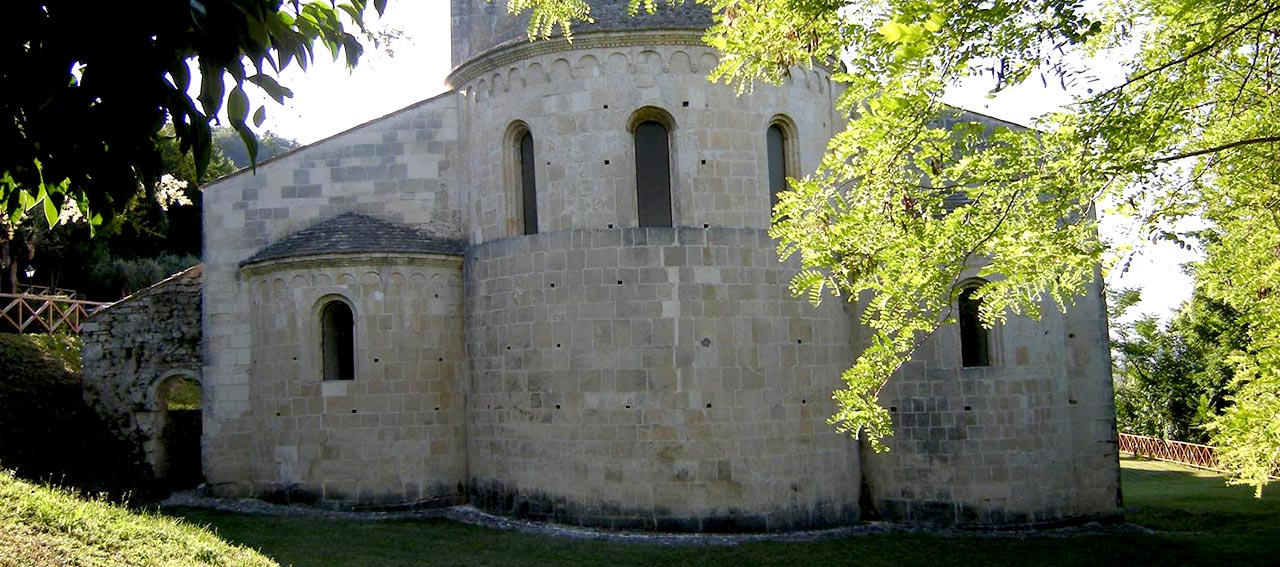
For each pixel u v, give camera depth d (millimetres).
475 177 22000
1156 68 8766
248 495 22750
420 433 21656
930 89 8320
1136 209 9172
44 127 4930
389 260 21797
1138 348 48219
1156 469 38969
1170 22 9828
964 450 20672
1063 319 22109
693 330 19531
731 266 19875
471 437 21797
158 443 24094
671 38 20172
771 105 20812
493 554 17125
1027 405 20844
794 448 19859
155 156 5281
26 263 41656
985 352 21266
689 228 19797
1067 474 21219
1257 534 20750
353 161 23578
